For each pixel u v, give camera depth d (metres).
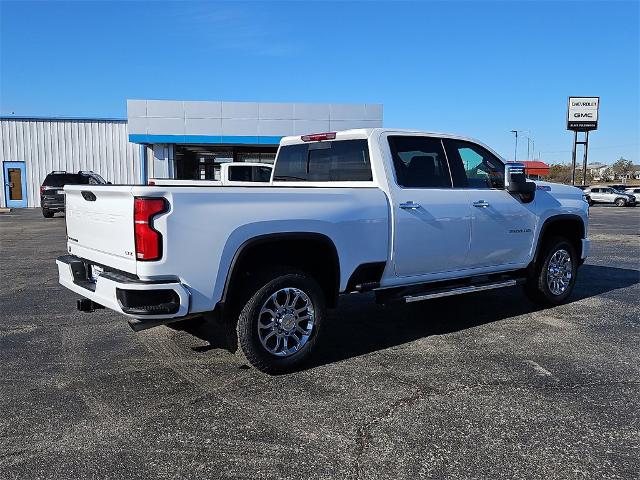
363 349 5.43
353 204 5.05
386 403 4.14
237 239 4.38
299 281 4.74
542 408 4.07
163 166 27.67
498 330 6.10
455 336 5.87
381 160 5.43
